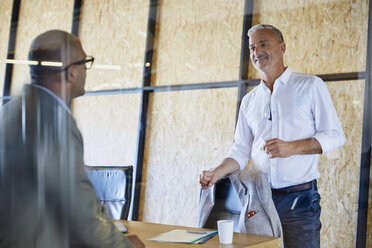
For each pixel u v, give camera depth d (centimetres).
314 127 178
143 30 280
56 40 73
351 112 214
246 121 194
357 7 218
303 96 177
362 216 207
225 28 269
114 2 261
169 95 281
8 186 66
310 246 170
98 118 237
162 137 275
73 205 71
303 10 238
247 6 260
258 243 118
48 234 68
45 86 71
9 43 189
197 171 267
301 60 236
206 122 269
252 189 159
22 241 67
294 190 172
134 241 106
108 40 260
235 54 263
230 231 116
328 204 217
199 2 281
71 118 71
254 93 193
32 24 197
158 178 272
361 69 214
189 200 265
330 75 223
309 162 173
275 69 184
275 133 181
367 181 206
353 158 211
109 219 82
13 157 67
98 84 244
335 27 225
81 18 235
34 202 67
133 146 257
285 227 172
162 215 269
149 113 276
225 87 265
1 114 69
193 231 132
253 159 185
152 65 280
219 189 170
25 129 67
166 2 289
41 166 67
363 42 215
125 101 261
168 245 110
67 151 70
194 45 280
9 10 196
